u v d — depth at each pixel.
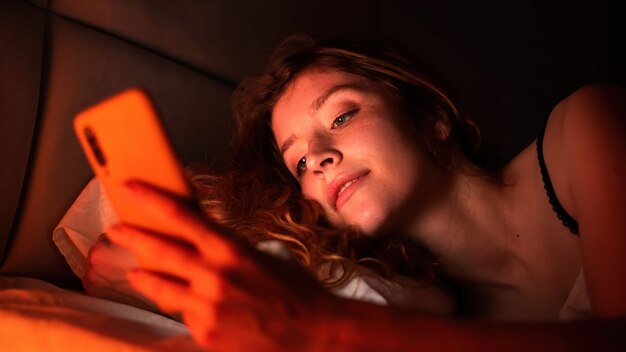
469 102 1.40
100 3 1.10
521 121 1.45
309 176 0.93
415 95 0.99
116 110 0.45
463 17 1.42
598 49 1.49
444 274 0.94
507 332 0.45
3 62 0.97
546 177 0.84
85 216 0.97
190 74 1.18
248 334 0.42
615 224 0.67
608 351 0.45
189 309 0.43
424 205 0.88
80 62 1.06
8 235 0.97
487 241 0.90
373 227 0.84
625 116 0.74
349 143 0.86
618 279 0.64
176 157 0.45
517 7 1.46
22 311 0.64
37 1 1.06
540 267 0.88
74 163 1.03
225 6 1.21
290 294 0.42
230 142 1.16
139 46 1.14
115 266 0.87
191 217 0.43
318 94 0.92
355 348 0.43
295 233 0.93
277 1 1.25
